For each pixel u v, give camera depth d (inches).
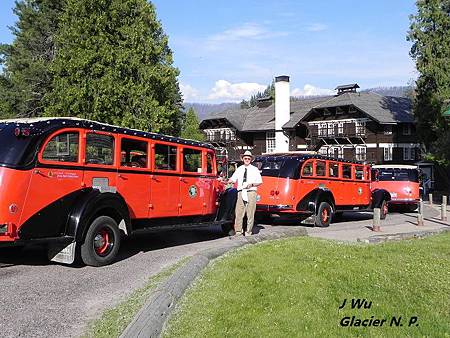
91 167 358.0
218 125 3024.1
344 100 2464.3
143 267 358.9
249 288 285.6
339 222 789.9
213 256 374.6
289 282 300.7
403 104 2508.6
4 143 309.9
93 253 350.9
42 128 323.3
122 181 388.5
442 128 1656.0
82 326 231.1
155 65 1370.6
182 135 2246.6
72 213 338.3
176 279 285.0
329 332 218.2
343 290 291.9
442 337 220.2
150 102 1322.6
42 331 223.3
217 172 522.0
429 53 1688.0
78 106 1279.5
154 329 205.6
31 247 424.2
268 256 380.2
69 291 289.9
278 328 219.8
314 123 2573.8
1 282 306.3
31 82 1584.6
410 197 1039.6
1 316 241.4
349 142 2453.2
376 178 932.6
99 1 1327.5
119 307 255.6
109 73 1301.7
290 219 761.0
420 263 390.3
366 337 215.5
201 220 496.4
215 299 262.1
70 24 1358.3
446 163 1659.7
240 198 505.0
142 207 412.5
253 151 2854.3
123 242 487.2
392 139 2340.1
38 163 318.7
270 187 653.3
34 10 1707.7
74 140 346.3
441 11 1683.1
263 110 3073.3
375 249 454.0
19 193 307.3
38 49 1683.1
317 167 689.0
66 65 1306.6
